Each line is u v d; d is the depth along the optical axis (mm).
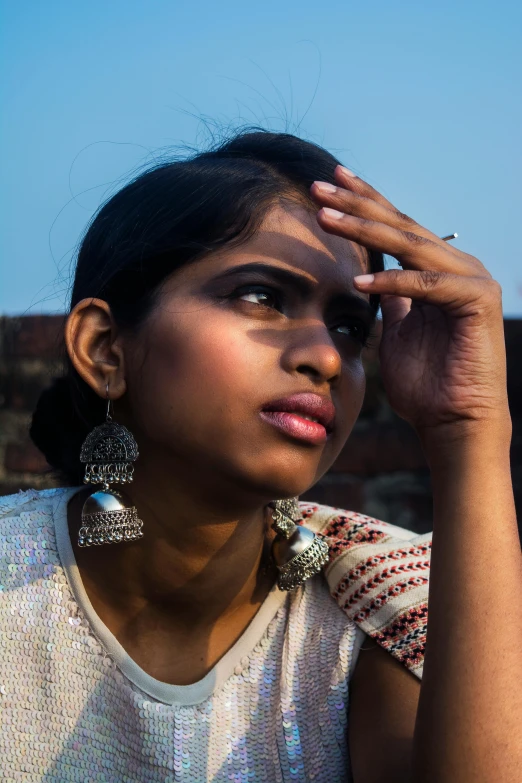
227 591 1383
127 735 1328
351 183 1261
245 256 1260
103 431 1353
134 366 1322
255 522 1358
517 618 1201
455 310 1269
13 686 1356
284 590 1428
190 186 1308
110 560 1370
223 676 1382
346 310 1332
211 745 1343
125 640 1392
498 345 1288
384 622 1426
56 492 1547
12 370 2973
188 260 1269
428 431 1317
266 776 1365
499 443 1282
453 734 1164
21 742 1342
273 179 1318
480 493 1257
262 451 1215
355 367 1361
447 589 1226
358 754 1360
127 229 1361
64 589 1386
